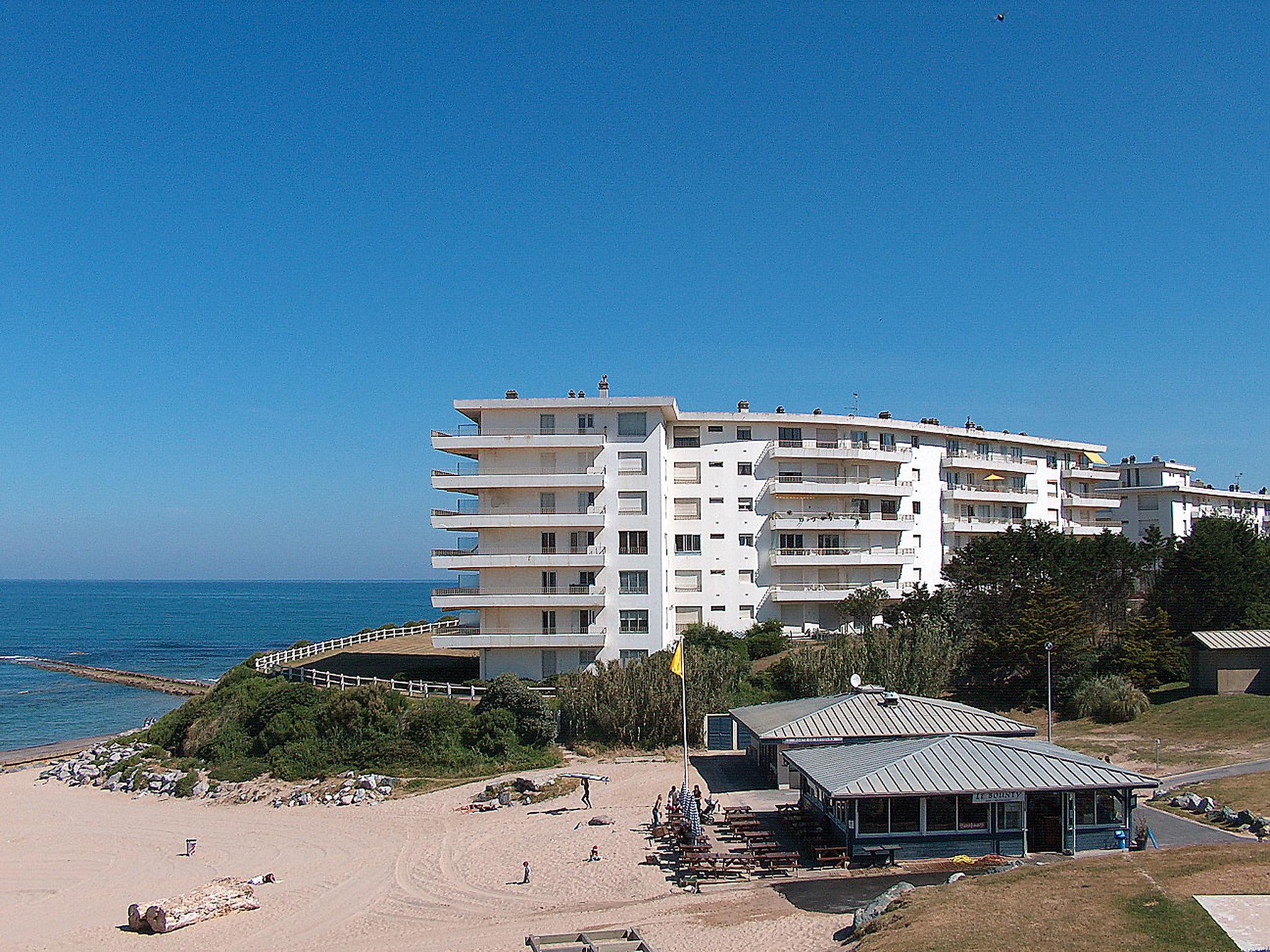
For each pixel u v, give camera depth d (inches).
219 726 2369.6
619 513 2800.2
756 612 3225.9
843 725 1722.4
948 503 3631.9
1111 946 862.5
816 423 3309.5
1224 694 2284.7
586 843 1573.6
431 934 1241.4
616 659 2738.7
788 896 1241.4
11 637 7716.5
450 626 3649.1
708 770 2020.2
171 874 1617.9
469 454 2901.1
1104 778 1352.1
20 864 1713.8
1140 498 4633.4
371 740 2202.3
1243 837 1353.3
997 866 1272.1
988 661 2509.8
